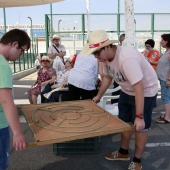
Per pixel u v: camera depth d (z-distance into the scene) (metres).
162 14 15.12
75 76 4.33
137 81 2.56
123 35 7.00
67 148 3.76
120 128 2.14
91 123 2.27
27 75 17.05
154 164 3.49
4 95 1.84
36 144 1.88
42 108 2.77
